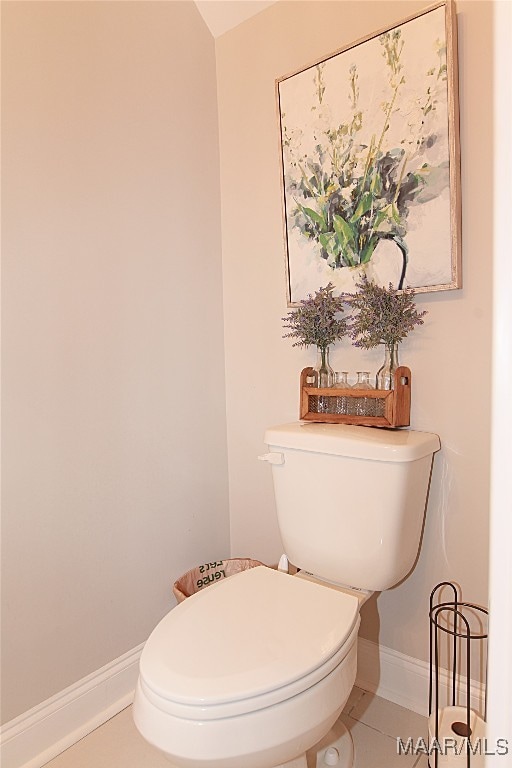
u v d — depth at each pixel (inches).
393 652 57.7
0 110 46.8
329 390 57.7
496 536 17.1
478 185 48.9
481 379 49.9
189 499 67.0
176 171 64.3
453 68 48.5
